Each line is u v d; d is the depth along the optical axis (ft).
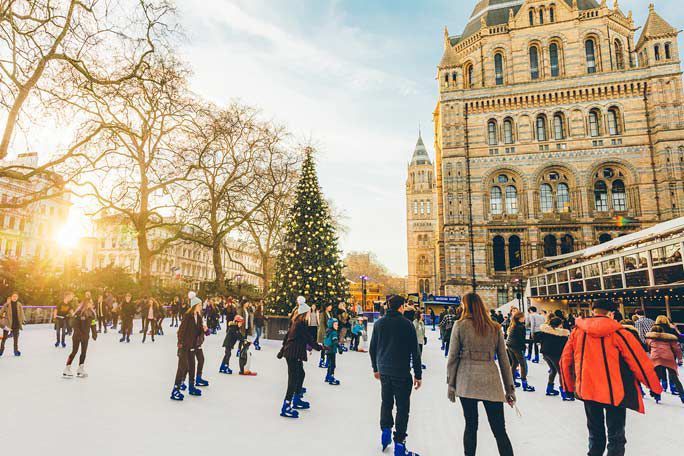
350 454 16.78
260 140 109.40
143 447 16.53
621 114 133.08
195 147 104.99
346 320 54.29
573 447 18.86
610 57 140.15
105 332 67.77
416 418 23.76
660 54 131.54
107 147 83.61
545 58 144.46
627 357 14.78
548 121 138.62
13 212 144.66
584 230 130.72
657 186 127.03
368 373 38.91
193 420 20.66
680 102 127.44
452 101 145.79
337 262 68.85
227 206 109.19
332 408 24.66
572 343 16.52
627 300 82.64
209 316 74.84
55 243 162.71
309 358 50.21
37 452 15.44
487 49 151.84
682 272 59.62
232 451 16.55
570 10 144.36
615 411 14.83
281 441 18.08
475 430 14.23
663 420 24.64
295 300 66.44
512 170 138.72
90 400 23.66
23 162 144.36
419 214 347.56
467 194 139.23
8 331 41.42
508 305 126.62
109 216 101.76
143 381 29.78
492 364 14.64
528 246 133.39
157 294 107.24
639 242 71.72
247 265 356.79
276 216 122.01
